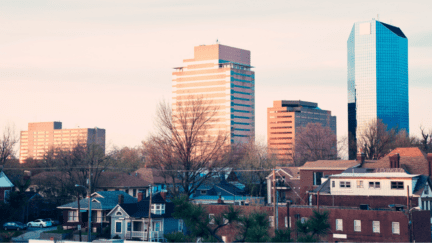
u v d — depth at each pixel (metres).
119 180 107.88
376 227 63.03
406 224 60.97
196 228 34.75
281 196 99.12
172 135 82.50
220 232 67.81
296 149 153.62
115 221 78.62
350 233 64.69
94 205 84.00
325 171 92.75
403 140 137.50
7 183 93.25
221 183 120.69
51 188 102.50
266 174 119.00
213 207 73.38
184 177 82.94
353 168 82.56
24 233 85.31
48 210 104.00
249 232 33.12
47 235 80.81
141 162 148.75
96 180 102.81
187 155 81.75
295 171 108.19
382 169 79.81
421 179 74.44
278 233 34.47
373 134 140.38
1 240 76.38
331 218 66.12
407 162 85.31
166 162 83.19
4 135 124.75
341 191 76.44
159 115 82.75
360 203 74.50
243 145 131.25
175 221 80.56
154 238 75.50
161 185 119.50
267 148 142.75
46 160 126.69
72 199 99.75
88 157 101.62
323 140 147.50
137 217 76.06
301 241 35.00
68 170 99.38
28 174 99.81
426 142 133.38
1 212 82.56
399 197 71.81
